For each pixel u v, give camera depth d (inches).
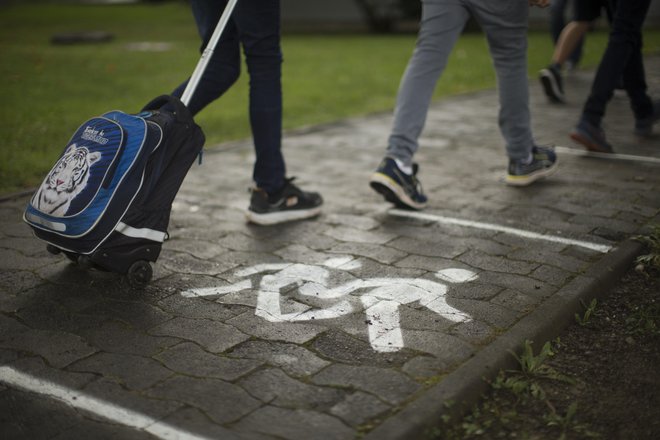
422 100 165.0
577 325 117.6
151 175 121.6
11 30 753.6
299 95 348.5
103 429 89.2
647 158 212.5
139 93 354.6
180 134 124.6
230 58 154.6
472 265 138.3
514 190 186.1
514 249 145.7
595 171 200.5
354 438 86.4
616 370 104.4
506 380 101.2
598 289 126.6
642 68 229.1
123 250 123.2
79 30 760.3
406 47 578.9
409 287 129.1
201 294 127.4
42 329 114.4
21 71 433.7
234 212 172.9
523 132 185.2
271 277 134.7
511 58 177.2
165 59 498.6
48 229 119.2
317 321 116.7
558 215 165.3
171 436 87.4
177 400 94.8
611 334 114.5
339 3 867.4
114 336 112.2
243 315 119.2
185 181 200.2
